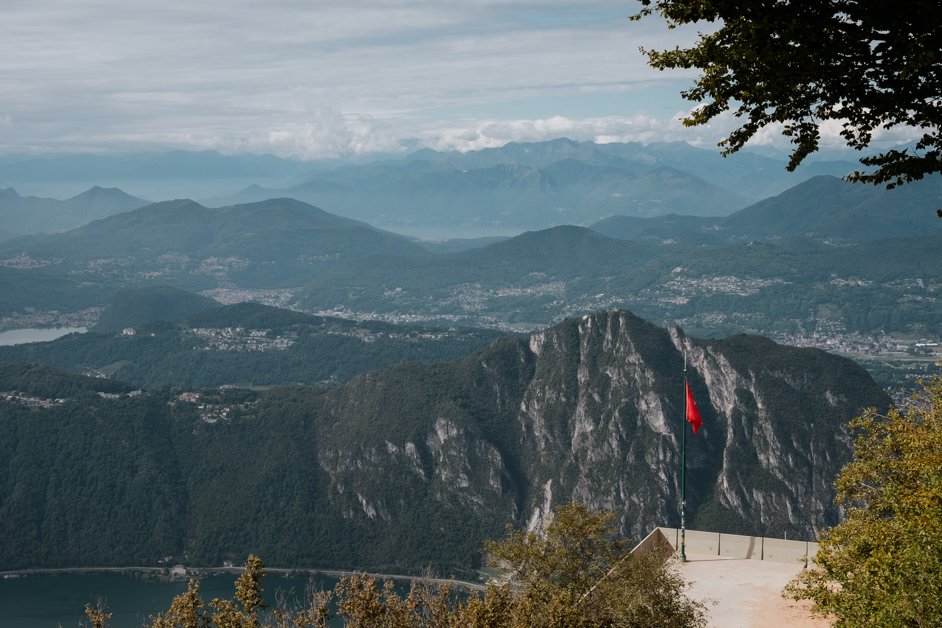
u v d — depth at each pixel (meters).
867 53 21.50
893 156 22.55
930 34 20.23
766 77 21.91
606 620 40.44
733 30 22.06
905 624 30.34
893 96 21.75
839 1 21.45
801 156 22.95
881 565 32.44
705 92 23.03
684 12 22.11
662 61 23.05
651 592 41.28
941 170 22.12
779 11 21.56
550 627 37.75
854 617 33.09
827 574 37.78
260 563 39.09
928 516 31.09
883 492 39.12
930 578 30.00
